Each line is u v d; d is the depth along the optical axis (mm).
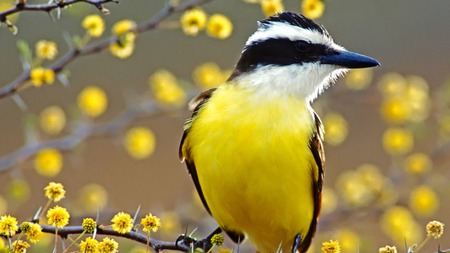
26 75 10719
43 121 13477
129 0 19250
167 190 19641
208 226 13156
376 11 22750
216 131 10000
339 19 22578
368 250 12891
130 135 13219
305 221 10523
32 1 11383
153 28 10891
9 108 20719
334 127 14094
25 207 17328
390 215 13711
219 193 10211
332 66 10602
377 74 22359
